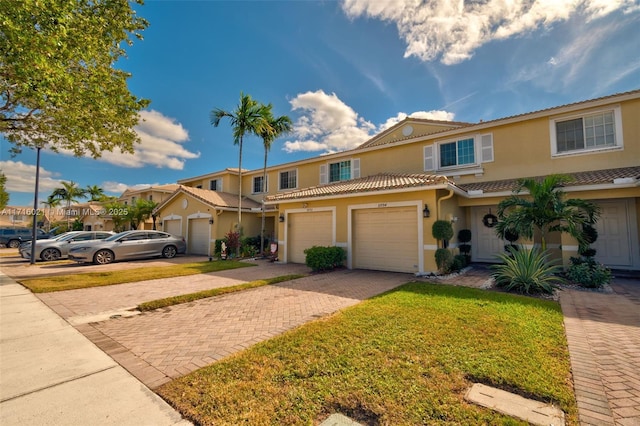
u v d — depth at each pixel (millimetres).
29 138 11188
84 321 5641
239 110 16109
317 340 4324
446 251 9805
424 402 2801
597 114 11055
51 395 3049
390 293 7219
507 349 3922
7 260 16578
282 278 9602
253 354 3918
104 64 9383
